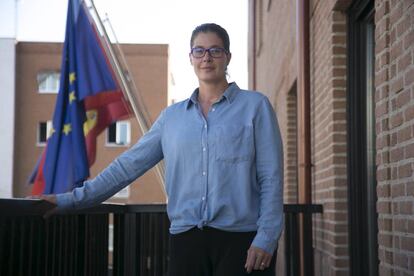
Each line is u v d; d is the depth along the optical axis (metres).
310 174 5.74
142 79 35.94
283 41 8.67
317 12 5.65
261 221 2.47
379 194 3.50
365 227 4.63
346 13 4.86
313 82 5.87
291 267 4.63
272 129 2.58
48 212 2.62
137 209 4.22
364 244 4.62
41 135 36.22
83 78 6.91
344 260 4.69
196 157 2.53
